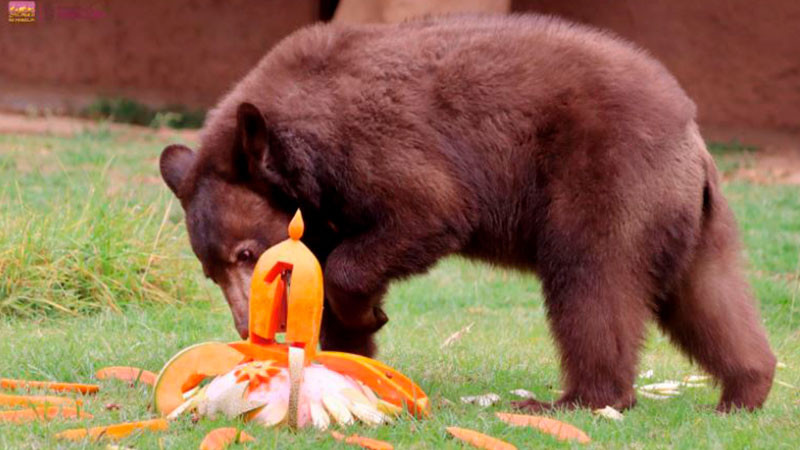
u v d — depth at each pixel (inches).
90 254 636.1
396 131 407.5
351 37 427.2
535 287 733.3
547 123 415.8
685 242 420.2
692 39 1496.1
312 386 364.5
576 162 412.2
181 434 356.2
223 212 406.9
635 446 366.3
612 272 411.2
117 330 560.1
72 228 654.5
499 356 530.3
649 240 413.1
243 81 437.7
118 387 426.6
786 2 1459.2
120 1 1555.1
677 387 479.2
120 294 632.4
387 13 1063.6
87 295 623.5
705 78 1496.1
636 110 412.8
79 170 1015.0
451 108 415.5
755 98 1481.3
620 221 408.8
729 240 443.5
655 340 581.6
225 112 422.6
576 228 412.2
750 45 1476.4
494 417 391.2
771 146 1360.7
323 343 453.1
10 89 1480.1
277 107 413.7
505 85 418.0
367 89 411.8
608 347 411.8
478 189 420.5
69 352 488.1
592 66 419.8
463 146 415.5
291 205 414.0
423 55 419.8
